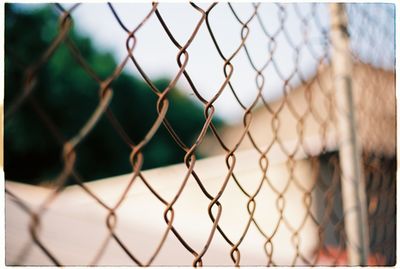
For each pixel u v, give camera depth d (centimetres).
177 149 1966
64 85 1669
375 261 234
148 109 1912
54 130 52
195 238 617
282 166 654
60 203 718
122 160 1742
